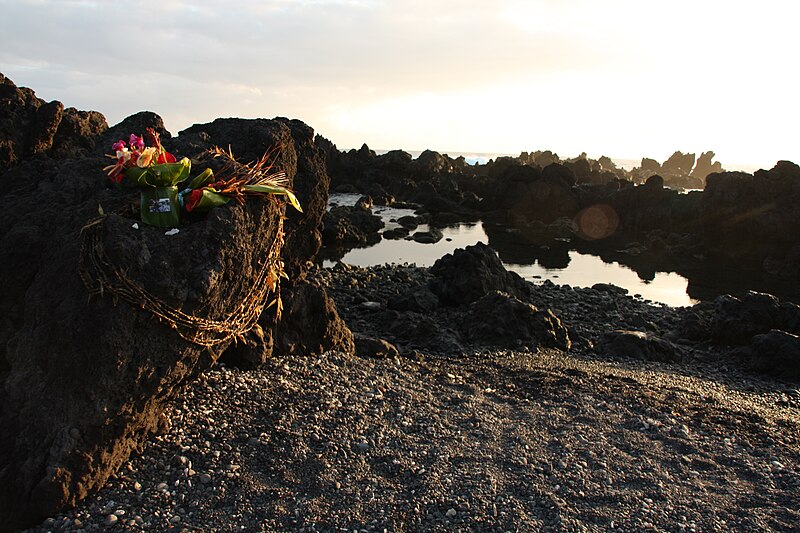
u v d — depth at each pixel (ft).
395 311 48.37
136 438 18.57
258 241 19.16
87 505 16.87
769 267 97.76
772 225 105.40
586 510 18.79
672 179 287.89
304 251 31.30
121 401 16.97
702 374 38.37
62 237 19.02
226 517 17.17
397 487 19.22
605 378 32.14
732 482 21.25
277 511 17.58
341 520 17.51
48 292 17.63
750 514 19.22
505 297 44.73
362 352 33.94
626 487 20.31
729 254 110.22
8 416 17.24
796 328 45.37
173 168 18.24
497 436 23.24
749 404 30.73
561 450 22.43
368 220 124.88
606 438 23.85
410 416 24.04
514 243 118.11
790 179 109.50
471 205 166.20
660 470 21.59
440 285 55.83
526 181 160.66
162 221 17.58
